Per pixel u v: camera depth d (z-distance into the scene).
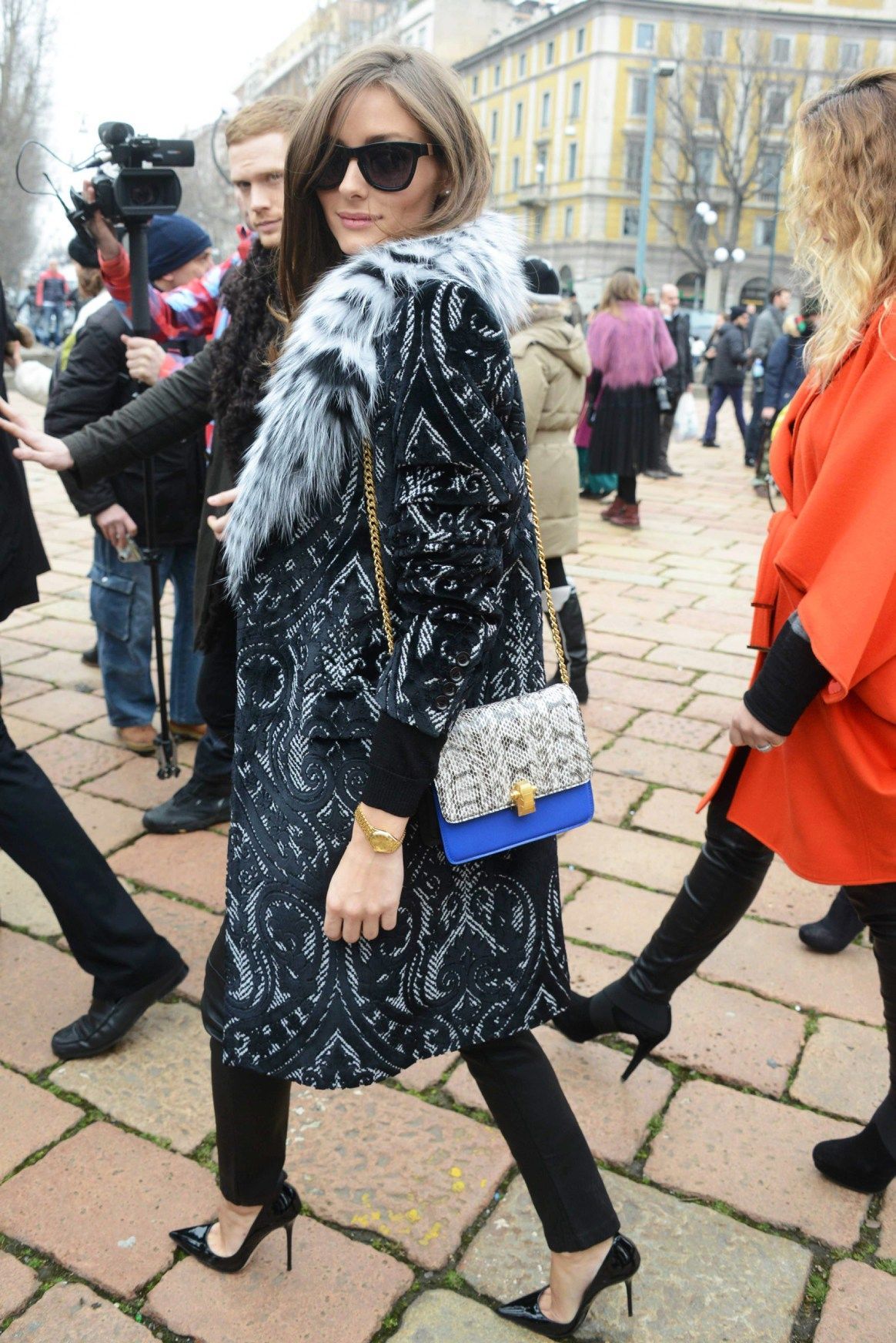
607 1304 1.62
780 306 9.90
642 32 47.09
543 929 1.35
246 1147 1.47
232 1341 1.56
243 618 1.34
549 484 3.38
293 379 1.20
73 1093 2.05
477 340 1.12
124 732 3.51
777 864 2.94
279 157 2.19
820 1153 1.87
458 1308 1.62
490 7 58.47
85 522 6.90
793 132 1.55
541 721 1.27
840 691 1.45
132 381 2.93
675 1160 1.91
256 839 1.30
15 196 21.45
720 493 8.77
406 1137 1.96
